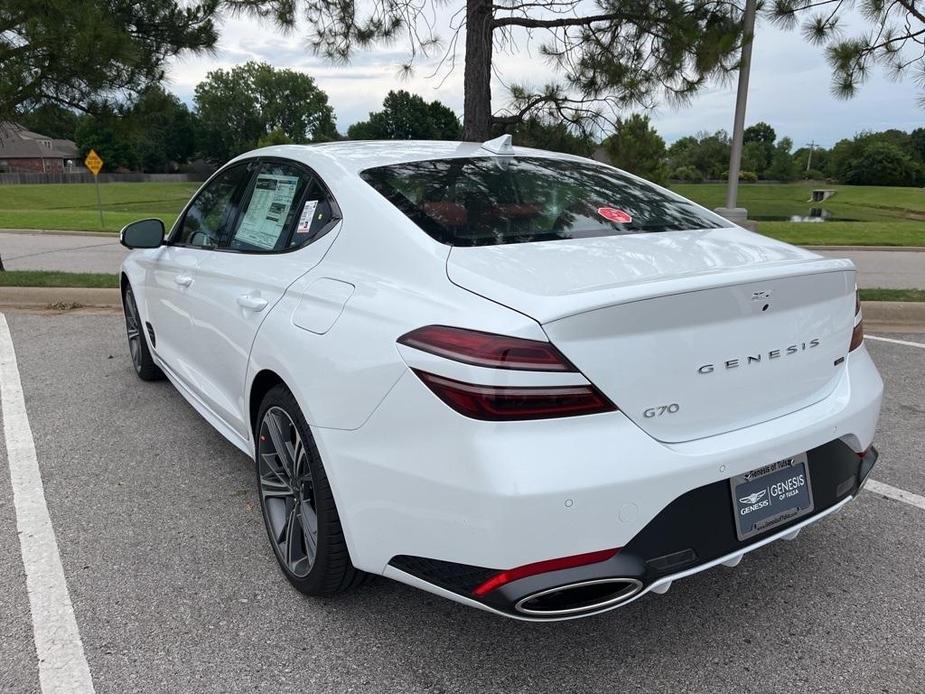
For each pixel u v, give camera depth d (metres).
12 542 2.97
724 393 2.08
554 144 8.92
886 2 7.34
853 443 2.42
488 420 1.83
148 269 4.28
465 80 8.70
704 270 2.14
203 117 109.50
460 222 2.43
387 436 2.03
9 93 7.93
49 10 7.44
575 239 2.41
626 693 2.15
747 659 2.29
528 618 1.89
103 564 2.81
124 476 3.59
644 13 7.82
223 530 3.08
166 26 9.11
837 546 2.96
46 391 4.84
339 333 2.25
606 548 1.88
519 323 1.86
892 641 2.37
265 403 2.67
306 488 2.52
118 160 99.25
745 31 7.81
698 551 2.02
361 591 2.65
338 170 2.80
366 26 8.84
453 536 1.91
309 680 2.21
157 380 5.02
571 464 1.82
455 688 2.18
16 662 2.27
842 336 2.41
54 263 11.77
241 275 3.01
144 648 2.33
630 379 1.91
